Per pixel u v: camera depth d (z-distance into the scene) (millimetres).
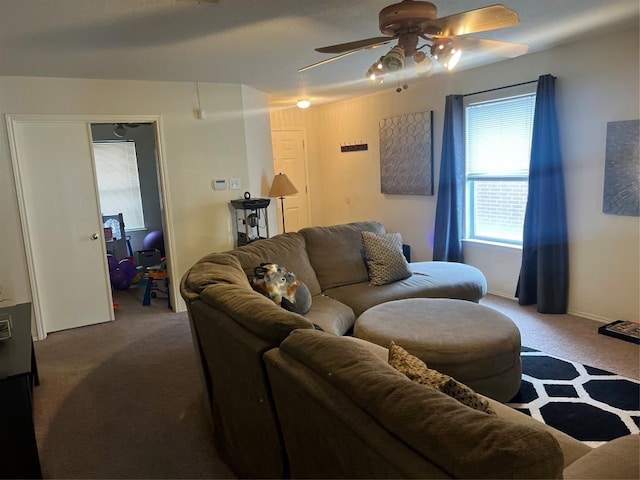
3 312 3160
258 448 1903
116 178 6512
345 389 1274
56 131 4195
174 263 4777
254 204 4859
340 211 7090
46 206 4230
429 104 5328
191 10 2518
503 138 4605
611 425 2455
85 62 3570
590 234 3941
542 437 967
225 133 4926
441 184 5113
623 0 2770
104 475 2221
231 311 1948
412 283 3734
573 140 3955
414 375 1554
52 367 3539
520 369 2717
